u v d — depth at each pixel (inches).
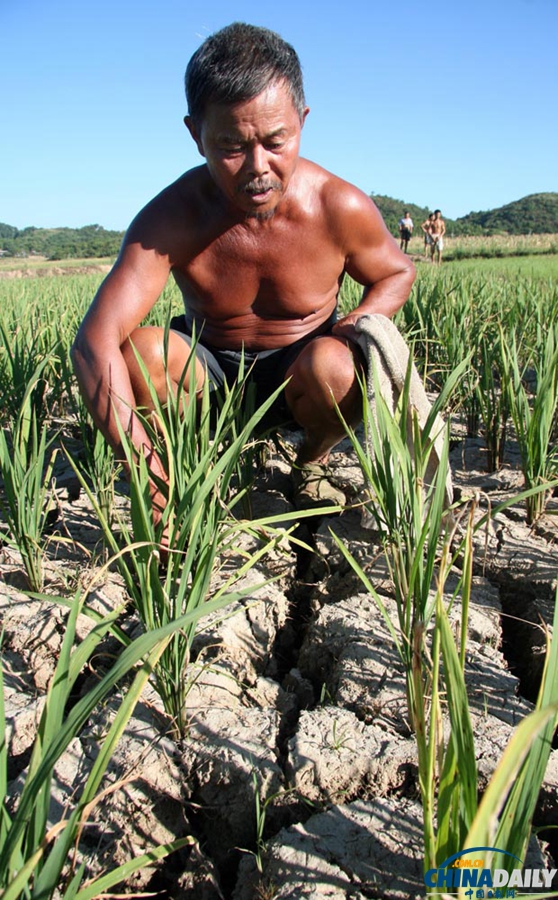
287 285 124.6
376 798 77.3
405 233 1222.9
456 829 55.0
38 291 432.1
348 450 159.9
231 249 119.8
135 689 55.6
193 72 97.0
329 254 124.3
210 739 85.1
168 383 94.6
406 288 130.9
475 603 106.8
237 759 82.0
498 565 114.7
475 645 98.3
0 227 7047.2
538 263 1000.9
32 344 173.2
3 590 113.7
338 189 120.0
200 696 91.9
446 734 82.6
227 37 94.7
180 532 82.1
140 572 80.8
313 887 68.4
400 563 87.4
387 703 88.1
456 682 52.6
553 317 191.8
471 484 147.2
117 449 110.6
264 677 98.7
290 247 120.8
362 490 136.2
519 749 36.7
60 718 54.1
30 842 51.3
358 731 84.5
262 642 104.7
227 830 80.4
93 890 52.6
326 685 97.9
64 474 157.8
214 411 140.9
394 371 113.3
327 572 118.6
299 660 104.0
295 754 81.8
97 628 58.6
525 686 98.8
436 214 971.3
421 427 113.5
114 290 113.8
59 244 6771.7
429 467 114.6
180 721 85.4
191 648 100.2
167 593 81.4
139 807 79.3
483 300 267.6
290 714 93.4
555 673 52.9
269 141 98.2
